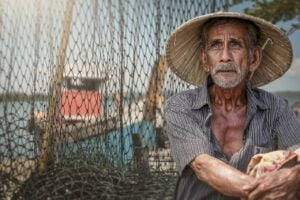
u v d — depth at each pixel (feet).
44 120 12.55
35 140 12.44
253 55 7.36
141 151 12.30
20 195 11.60
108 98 12.35
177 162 7.08
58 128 12.31
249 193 6.07
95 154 12.02
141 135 12.40
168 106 7.30
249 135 6.98
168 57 8.00
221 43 6.97
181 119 7.04
